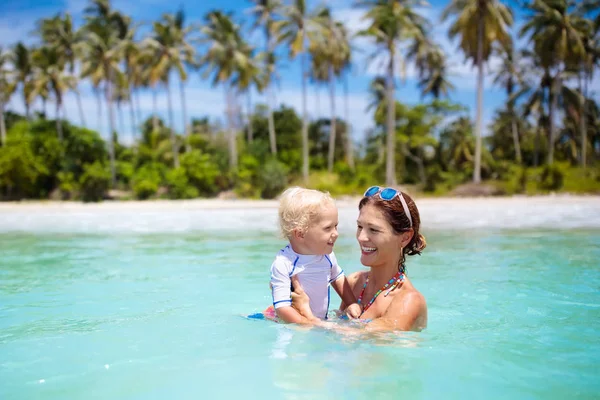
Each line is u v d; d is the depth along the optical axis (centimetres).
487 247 648
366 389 166
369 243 247
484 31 3070
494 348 215
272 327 249
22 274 468
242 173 3447
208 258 572
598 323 266
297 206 260
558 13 3325
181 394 164
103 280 429
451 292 362
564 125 4784
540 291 362
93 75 3903
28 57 4362
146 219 1345
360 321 250
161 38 3894
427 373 181
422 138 4397
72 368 193
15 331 254
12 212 1731
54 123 4159
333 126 4047
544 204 1886
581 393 165
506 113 5062
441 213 1448
